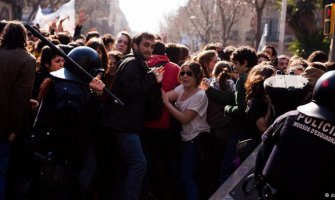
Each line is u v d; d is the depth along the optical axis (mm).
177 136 7125
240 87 6516
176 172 7141
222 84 7156
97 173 6707
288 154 4062
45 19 12844
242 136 6367
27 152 5828
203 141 7082
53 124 5719
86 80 5703
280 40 31312
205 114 7102
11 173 6043
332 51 14055
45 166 5652
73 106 5613
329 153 3936
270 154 4195
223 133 7152
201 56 8125
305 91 4766
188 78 7008
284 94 4723
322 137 3967
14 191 5949
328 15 14062
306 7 34562
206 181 7168
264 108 5809
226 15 52625
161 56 7395
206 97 7094
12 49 5984
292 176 4008
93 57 5957
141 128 6535
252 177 4871
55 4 40000
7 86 5914
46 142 5727
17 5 46406
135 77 6355
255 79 5824
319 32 33562
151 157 7086
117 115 6379
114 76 6551
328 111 4000
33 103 6273
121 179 6754
